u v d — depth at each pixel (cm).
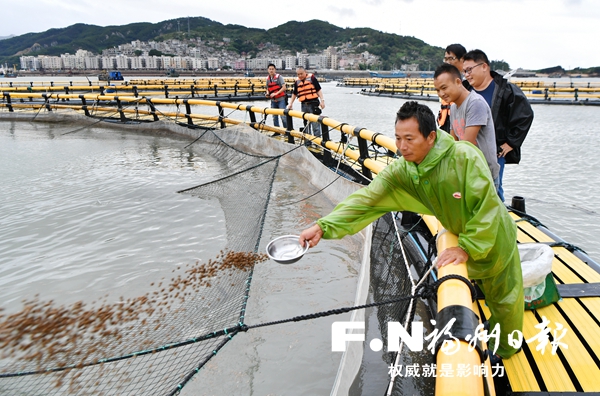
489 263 222
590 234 548
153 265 450
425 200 233
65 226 566
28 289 409
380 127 1416
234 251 453
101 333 326
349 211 238
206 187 680
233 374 288
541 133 1351
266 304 373
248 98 2673
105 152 1066
